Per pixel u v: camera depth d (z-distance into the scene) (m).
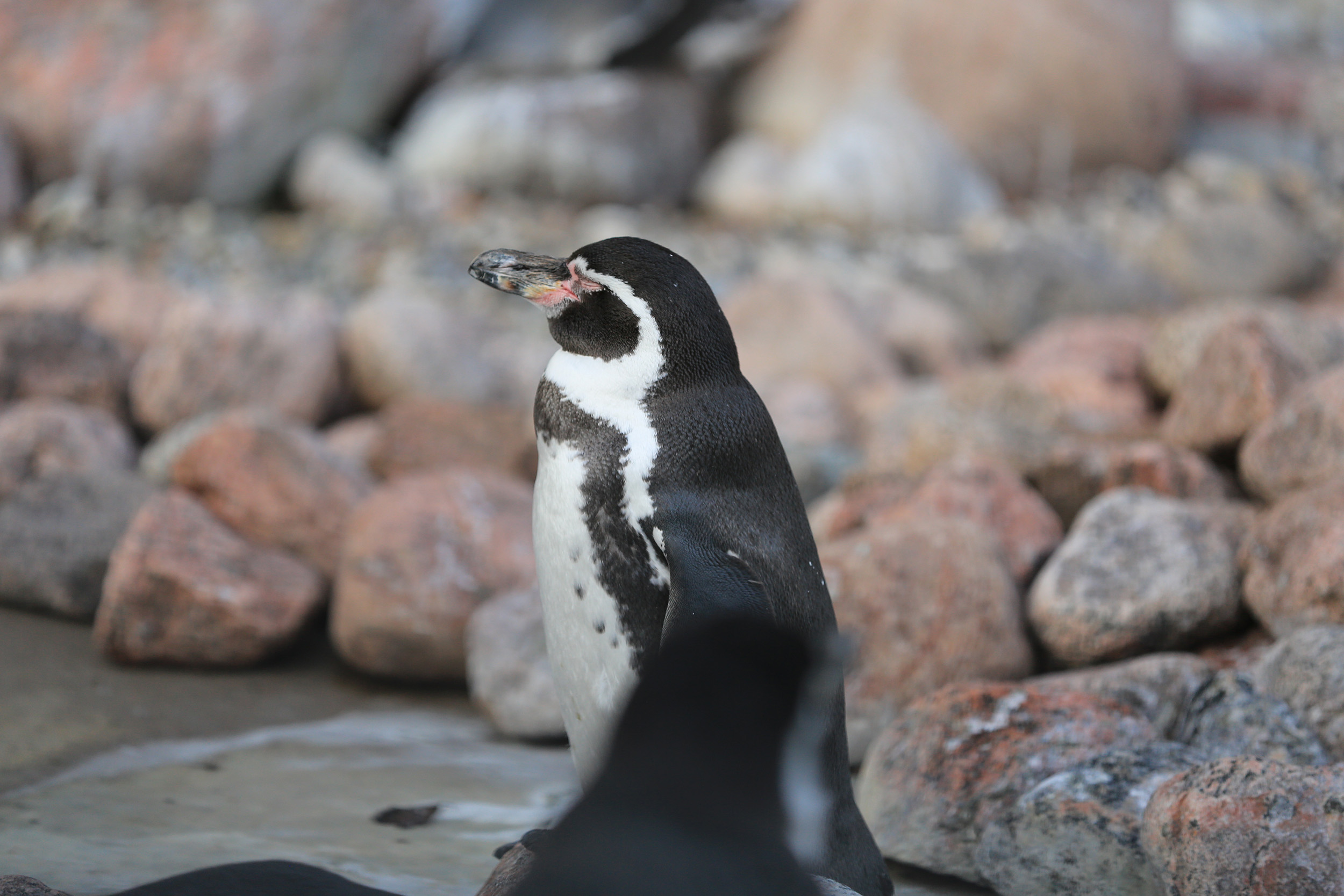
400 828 6.59
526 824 6.71
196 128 22.00
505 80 25.33
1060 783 6.00
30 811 6.49
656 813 2.96
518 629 8.30
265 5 22.45
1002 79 25.89
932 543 7.86
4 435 10.64
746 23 28.30
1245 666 7.44
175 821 6.50
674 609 4.39
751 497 4.98
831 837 4.90
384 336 13.37
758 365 15.49
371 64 23.52
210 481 9.77
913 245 22.45
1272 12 36.00
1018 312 19.19
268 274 19.05
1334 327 12.03
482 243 21.02
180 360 12.44
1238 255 21.14
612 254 5.06
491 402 13.45
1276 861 5.12
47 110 21.59
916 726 6.75
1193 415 10.11
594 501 4.95
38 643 9.04
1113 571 7.91
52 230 19.98
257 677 8.95
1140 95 26.88
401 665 8.95
